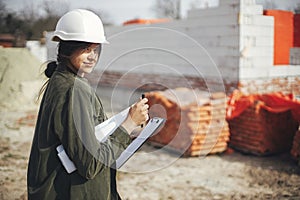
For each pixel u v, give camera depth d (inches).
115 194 73.8
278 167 215.6
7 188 190.4
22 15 617.6
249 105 241.0
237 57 272.2
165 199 172.7
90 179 65.6
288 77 287.3
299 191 180.4
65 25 66.2
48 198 66.2
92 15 67.5
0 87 416.5
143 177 204.1
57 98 65.1
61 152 65.4
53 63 72.6
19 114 362.0
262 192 178.2
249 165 218.5
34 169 68.2
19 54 481.1
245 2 274.1
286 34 291.7
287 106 246.5
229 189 185.8
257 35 277.9
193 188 186.7
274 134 239.5
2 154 249.0
